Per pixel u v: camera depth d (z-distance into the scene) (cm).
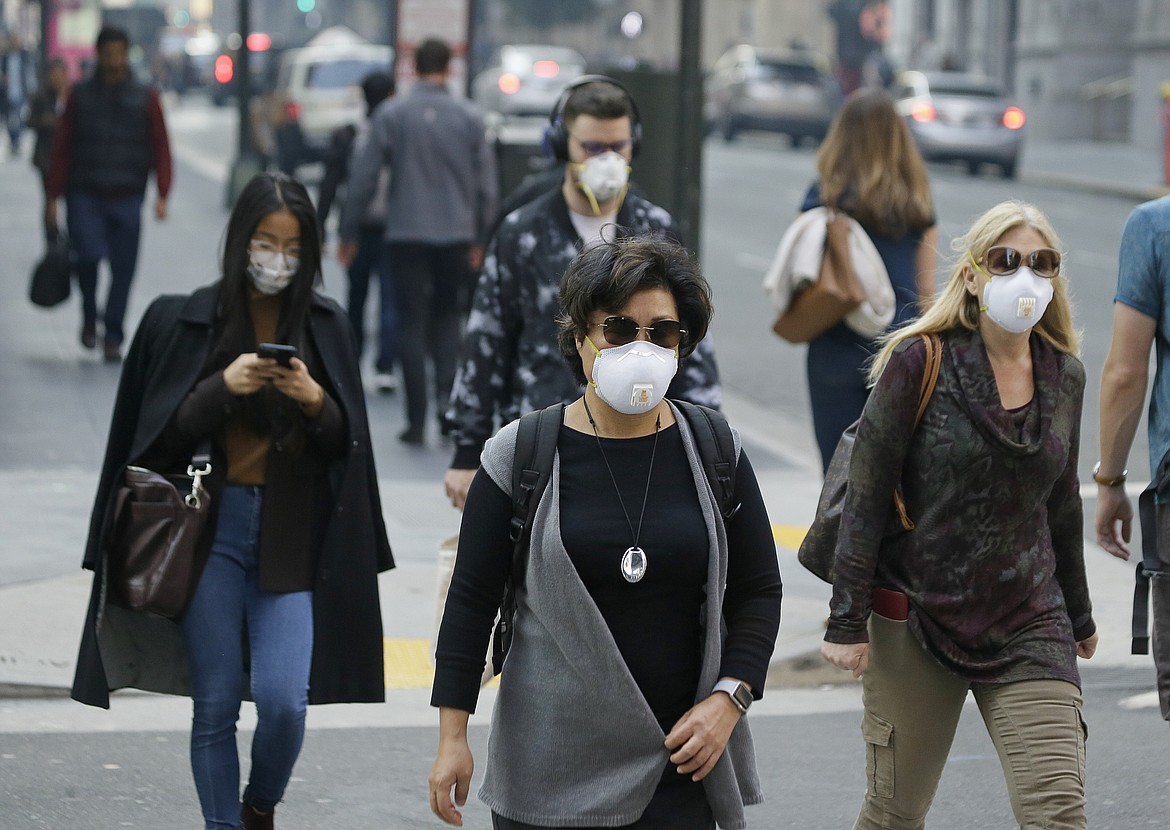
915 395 1227
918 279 2045
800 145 13600
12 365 3875
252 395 1334
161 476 1327
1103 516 1473
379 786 1684
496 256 1664
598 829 1047
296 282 1352
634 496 1049
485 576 1073
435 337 3278
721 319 5147
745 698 1055
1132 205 8512
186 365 1348
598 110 1634
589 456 1057
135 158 3884
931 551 1231
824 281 1997
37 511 2591
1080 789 1177
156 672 1382
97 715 1864
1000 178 10294
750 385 4131
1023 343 1240
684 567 1045
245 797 1365
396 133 3178
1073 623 1291
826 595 2289
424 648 2088
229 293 1350
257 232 1338
